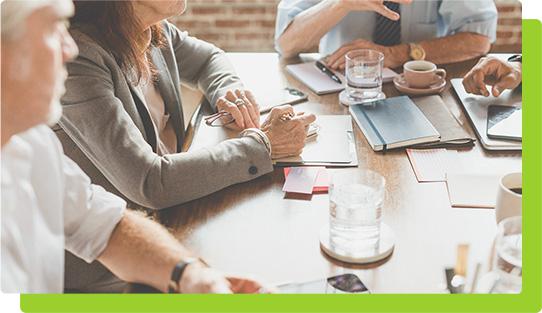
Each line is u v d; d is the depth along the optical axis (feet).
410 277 4.33
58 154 4.55
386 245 4.55
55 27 3.54
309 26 7.61
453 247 4.60
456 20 8.11
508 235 4.21
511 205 4.54
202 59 7.33
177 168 5.30
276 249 4.61
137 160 5.31
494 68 6.69
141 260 4.43
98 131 5.38
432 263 4.45
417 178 5.40
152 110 6.53
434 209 5.02
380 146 5.77
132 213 4.78
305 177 5.43
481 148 5.83
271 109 6.24
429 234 4.73
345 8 7.48
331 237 4.61
